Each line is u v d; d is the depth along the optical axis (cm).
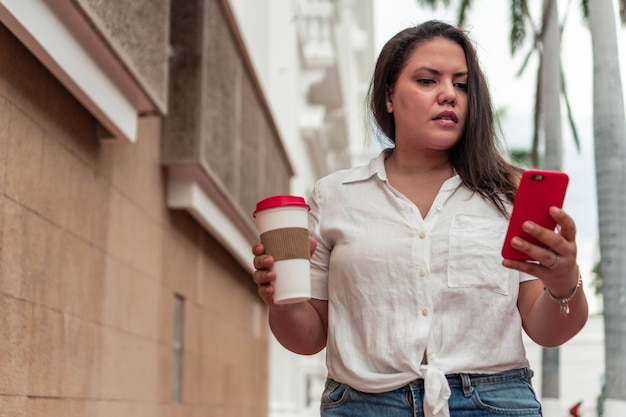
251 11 1573
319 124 1983
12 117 470
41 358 507
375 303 240
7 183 463
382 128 274
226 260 1132
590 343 2325
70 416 556
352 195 254
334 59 2000
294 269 238
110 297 645
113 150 654
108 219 643
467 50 256
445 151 257
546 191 216
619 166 784
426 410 231
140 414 727
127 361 691
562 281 219
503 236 241
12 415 464
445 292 236
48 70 521
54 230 530
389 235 243
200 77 803
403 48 262
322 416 251
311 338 260
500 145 269
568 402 2317
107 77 560
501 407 235
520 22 1330
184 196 823
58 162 538
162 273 808
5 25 443
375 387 237
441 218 243
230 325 1155
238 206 983
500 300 237
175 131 801
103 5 518
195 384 943
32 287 494
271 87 1759
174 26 810
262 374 1433
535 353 2181
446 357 235
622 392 759
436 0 1330
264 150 1188
